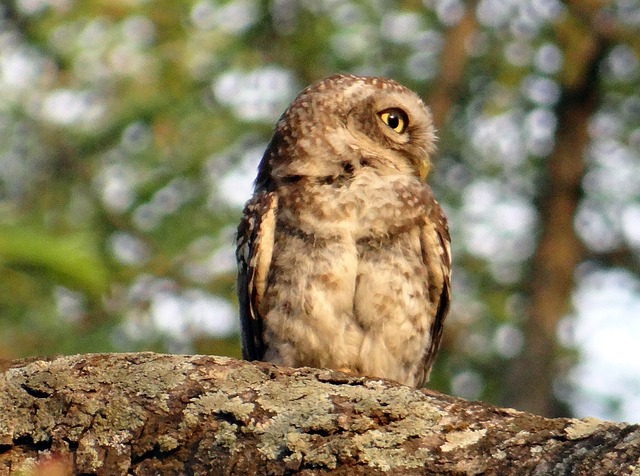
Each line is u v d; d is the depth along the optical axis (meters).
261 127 14.38
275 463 4.42
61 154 14.42
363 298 6.47
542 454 4.08
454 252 15.57
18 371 4.80
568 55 16.19
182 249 12.84
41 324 10.69
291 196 6.69
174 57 14.11
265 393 4.59
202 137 13.97
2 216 6.04
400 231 6.62
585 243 17.09
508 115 17.00
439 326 7.09
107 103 14.34
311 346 6.46
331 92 7.21
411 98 7.44
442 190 16.17
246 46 14.73
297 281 6.50
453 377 14.79
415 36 16.03
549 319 15.98
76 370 4.77
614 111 17.64
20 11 14.65
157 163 13.73
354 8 15.38
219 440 4.51
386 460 4.31
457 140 16.73
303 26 15.02
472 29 15.86
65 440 4.63
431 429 4.34
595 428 4.11
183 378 4.68
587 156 17.23
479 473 4.14
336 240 6.51
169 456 4.55
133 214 13.52
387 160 7.10
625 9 16.64
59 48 14.38
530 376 15.30
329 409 4.50
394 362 6.57
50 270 5.70
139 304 12.20
